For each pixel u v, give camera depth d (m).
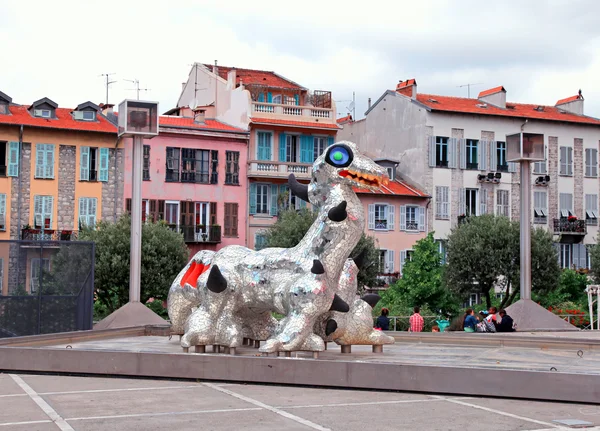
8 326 17.64
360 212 12.69
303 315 12.24
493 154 50.62
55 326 18.00
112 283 36.69
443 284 38.53
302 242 12.84
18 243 17.91
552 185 51.91
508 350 14.84
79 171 43.41
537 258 40.12
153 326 18.59
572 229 51.25
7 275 17.75
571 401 10.00
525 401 10.15
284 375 11.41
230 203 46.56
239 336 13.09
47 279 18.06
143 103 20.12
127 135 20.41
